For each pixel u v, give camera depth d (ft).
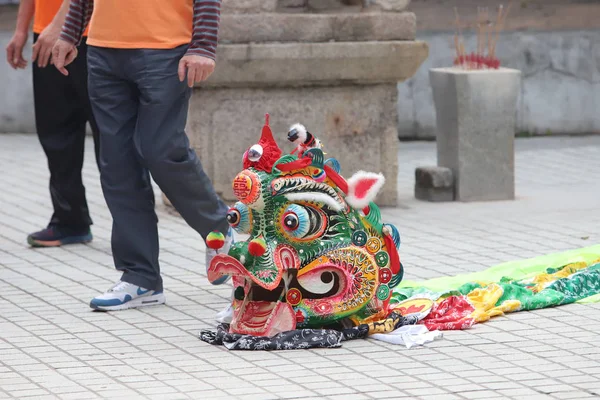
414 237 41.11
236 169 46.62
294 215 26.73
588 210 46.21
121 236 31.17
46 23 38.63
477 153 48.57
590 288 32.60
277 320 27.25
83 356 26.55
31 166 58.29
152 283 31.45
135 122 30.96
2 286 33.99
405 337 27.25
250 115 46.34
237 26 44.93
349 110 46.83
